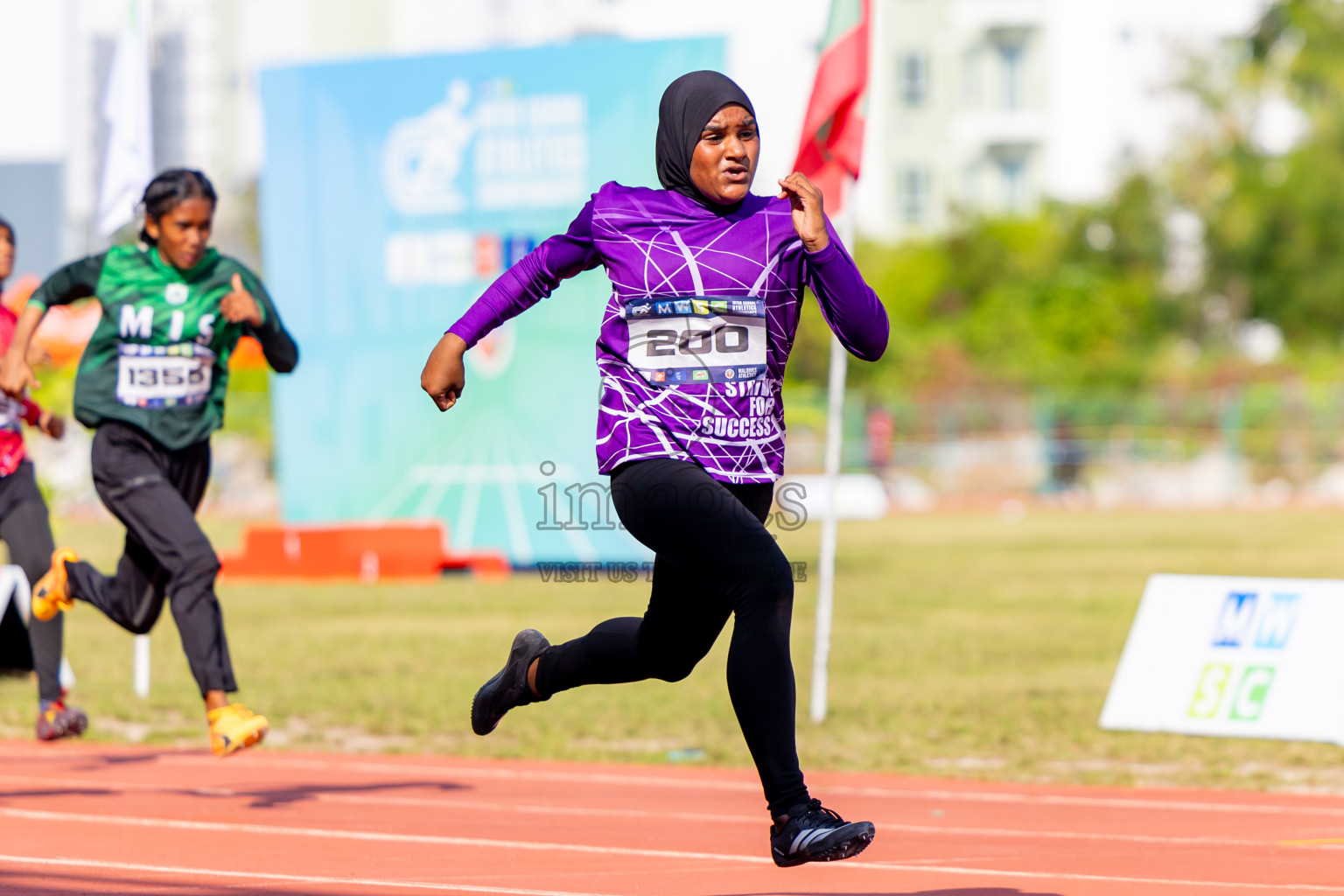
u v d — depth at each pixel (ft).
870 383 325.83
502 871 37.50
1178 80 382.01
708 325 29.35
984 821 47.57
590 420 148.56
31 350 54.44
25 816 44.86
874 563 164.86
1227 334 375.66
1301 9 370.12
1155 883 36.91
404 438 153.28
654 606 31.40
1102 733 65.36
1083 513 271.69
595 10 497.05
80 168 339.16
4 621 74.84
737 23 408.87
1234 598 65.05
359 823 44.96
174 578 44.98
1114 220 382.42
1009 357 337.72
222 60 555.28
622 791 52.54
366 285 153.99
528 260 30.53
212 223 47.14
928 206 450.71
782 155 402.11
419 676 80.64
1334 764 58.49
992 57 451.12
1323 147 367.04
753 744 28.50
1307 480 302.04
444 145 150.71
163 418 46.78
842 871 38.40
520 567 153.79
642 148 146.41
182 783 52.70
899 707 72.28
